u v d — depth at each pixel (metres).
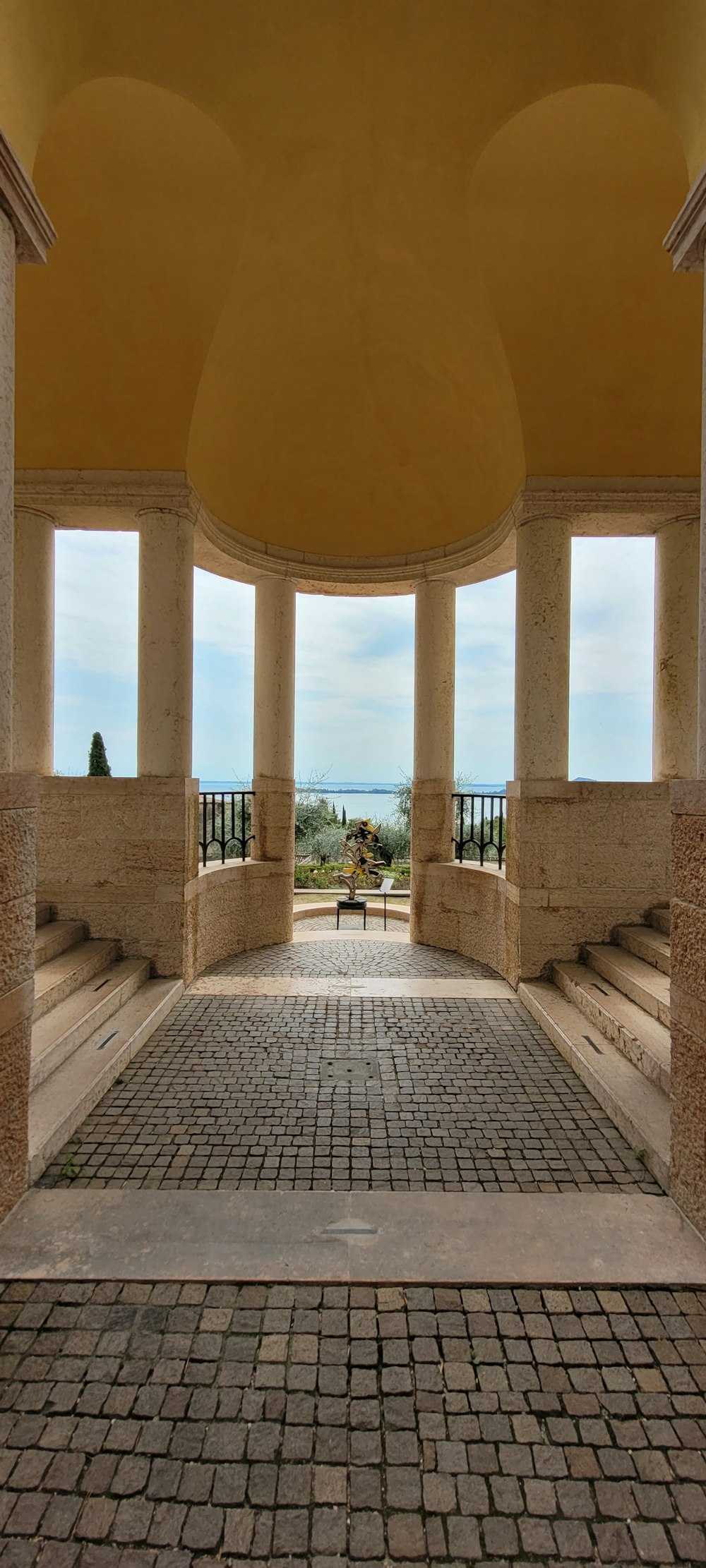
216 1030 4.72
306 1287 2.25
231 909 7.05
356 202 4.89
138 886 5.63
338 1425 1.78
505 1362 1.98
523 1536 1.53
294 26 3.75
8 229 2.61
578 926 5.64
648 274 4.84
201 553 6.93
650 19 3.26
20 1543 1.50
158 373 5.31
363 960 6.86
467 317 5.54
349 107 4.20
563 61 3.75
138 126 4.11
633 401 5.38
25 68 2.84
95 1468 1.66
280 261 5.31
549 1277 2.29
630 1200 2.73
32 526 5.85
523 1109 3.57
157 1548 1.50
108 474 5.65
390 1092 3.77
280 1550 1.50
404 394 6.87
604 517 5.78
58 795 5.62
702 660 2.62
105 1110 3.52
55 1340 2.03
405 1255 2.39
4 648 2.62
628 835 5.64
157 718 5.65
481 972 6.39
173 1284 2.24
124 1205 2.65
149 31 3.68
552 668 5.65
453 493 7.30
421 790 7.74
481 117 4.18
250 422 6.69
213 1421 1.79
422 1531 1.54
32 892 2.75
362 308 6.04
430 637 7.71
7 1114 2.59
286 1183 2.87
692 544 5.82
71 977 4.63
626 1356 2.01
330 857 14.41
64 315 5.00
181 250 4.81
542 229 4.73
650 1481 1.66
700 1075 2.53
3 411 2.58
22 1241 2.43
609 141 4.18
